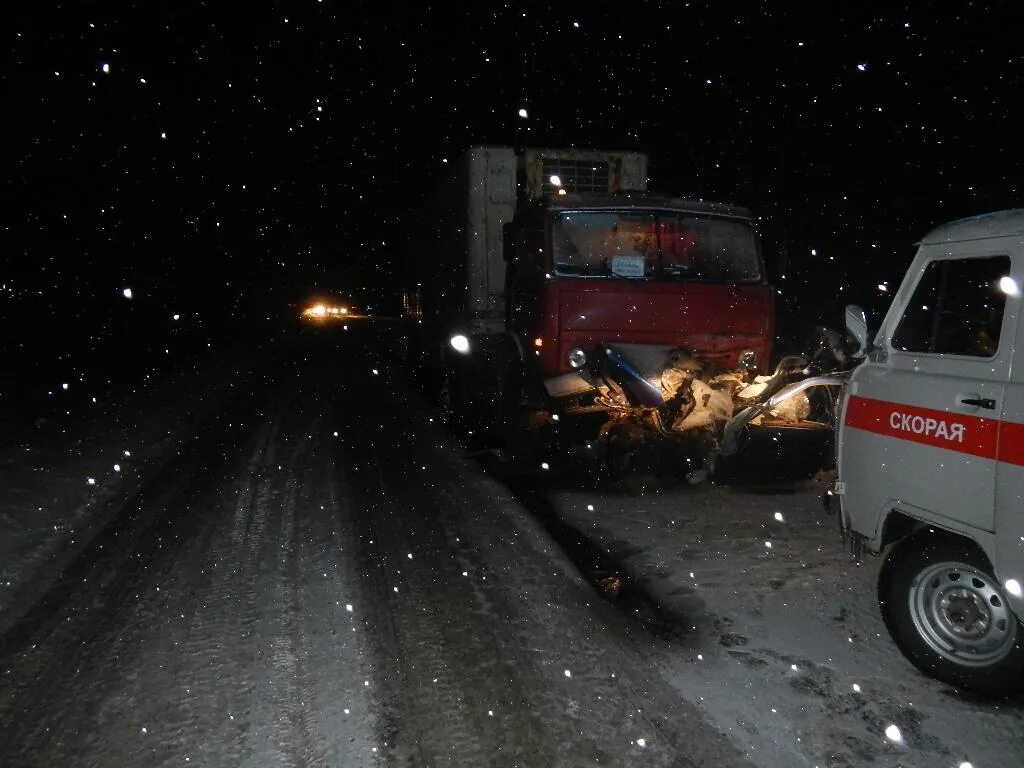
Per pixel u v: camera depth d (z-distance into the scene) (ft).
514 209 35.29
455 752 11.80
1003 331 12.54
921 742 11.88
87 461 30.35
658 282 26.81
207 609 16.99
